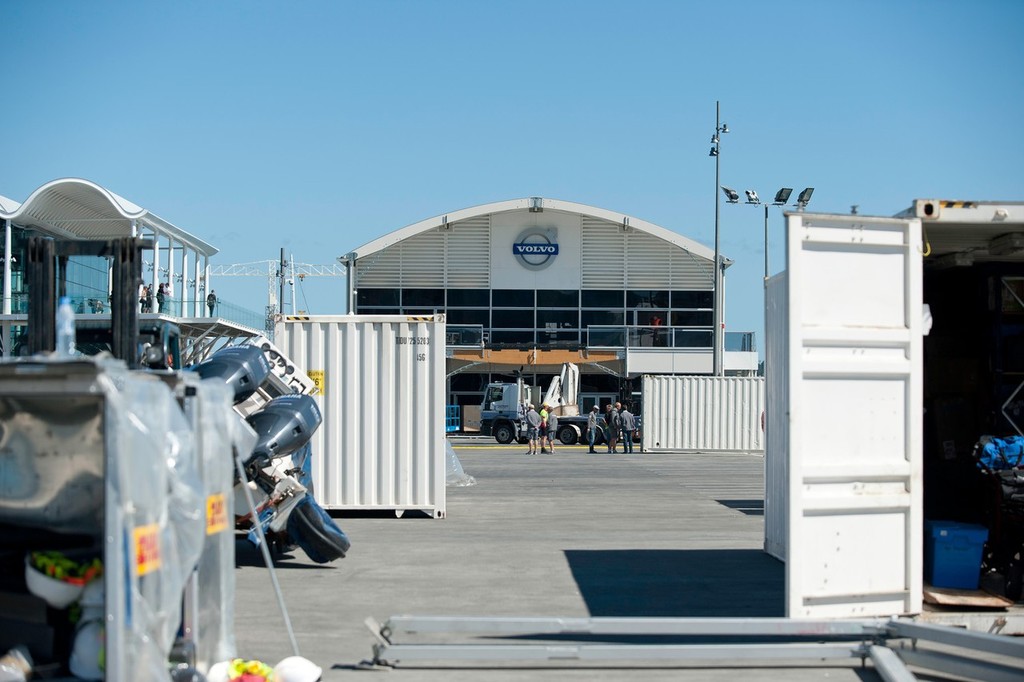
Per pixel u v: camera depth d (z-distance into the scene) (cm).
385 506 1570
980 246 945
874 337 761
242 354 1083
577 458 3403
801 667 727
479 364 5531
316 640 802
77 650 536
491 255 5781
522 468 2859
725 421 3719
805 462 740
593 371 5716
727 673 711
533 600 955
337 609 916
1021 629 776
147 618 521
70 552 554
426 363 1581
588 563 1167
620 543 1329
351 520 1570
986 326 1005
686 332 5644
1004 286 1002
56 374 505
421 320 1580
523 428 4488
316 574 1091
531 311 5788
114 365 525
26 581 552
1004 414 988
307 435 1080
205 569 631
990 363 999
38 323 736
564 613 895
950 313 1055
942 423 1016
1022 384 993
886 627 720
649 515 1662
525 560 1188
